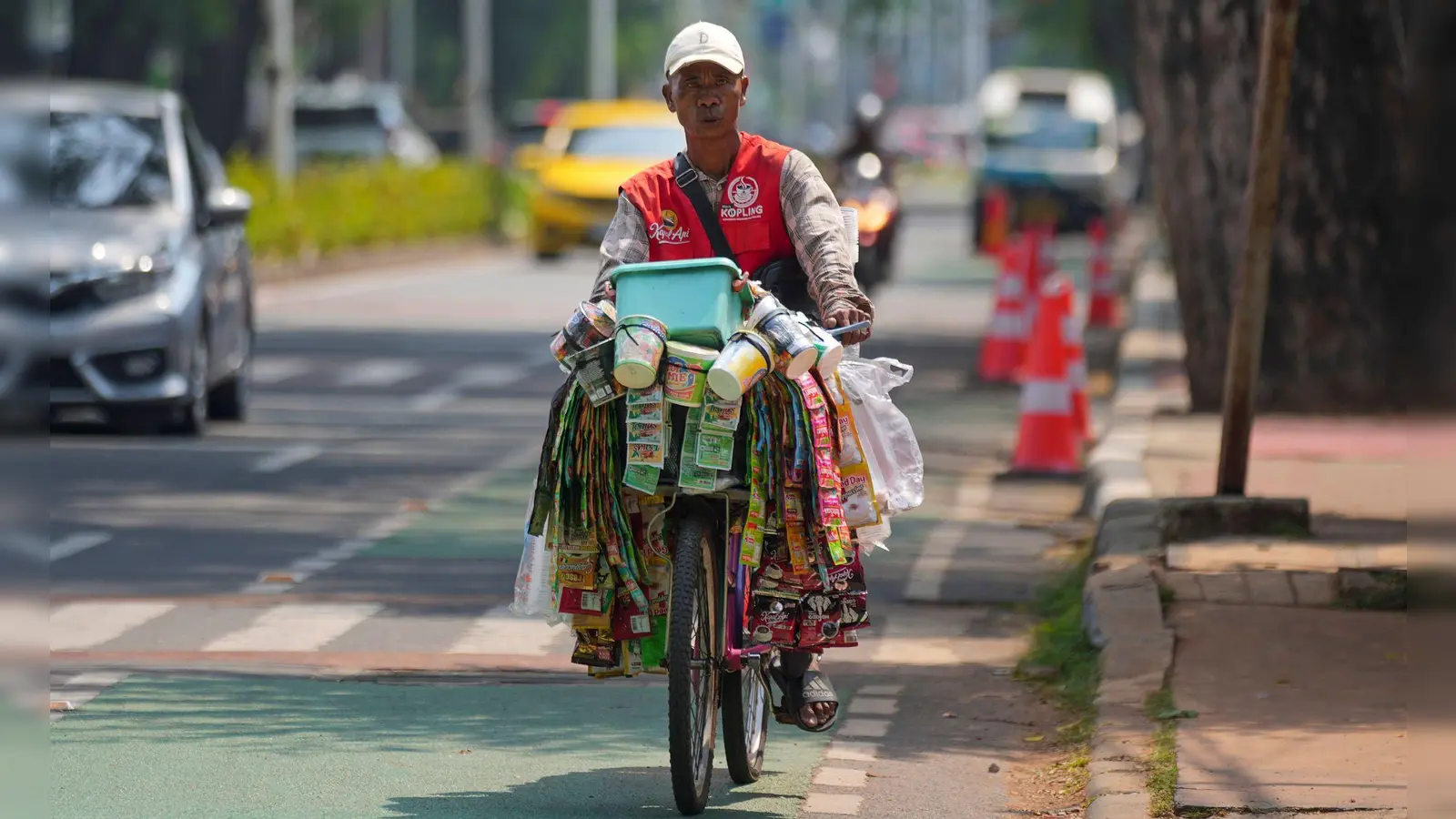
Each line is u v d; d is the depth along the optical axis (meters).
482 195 131.25
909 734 24.08
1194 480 38.53
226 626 29.38
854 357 20.69
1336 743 21.48
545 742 23.45
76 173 47.97
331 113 161.38
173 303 45.94
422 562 34.41
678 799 20.06
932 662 27.88
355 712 24.69
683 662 19.44
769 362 19.44
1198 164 46.97
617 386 19.53
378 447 47.53
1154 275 93.56
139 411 49.03
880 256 90.19
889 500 20.62
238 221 49.41
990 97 140.50
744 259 20.50
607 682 26.61
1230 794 19.70
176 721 23.95
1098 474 40.03
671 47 20.39
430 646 28.48
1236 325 32.03
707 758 20.44
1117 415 48.25
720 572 20.42
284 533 36.72
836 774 22.27
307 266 101.62
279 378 61.06
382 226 113.94
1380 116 44.81
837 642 20.44
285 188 104.75
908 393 59.00
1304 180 45.31
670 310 19.53
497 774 21.98
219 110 133.38
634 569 20.06
